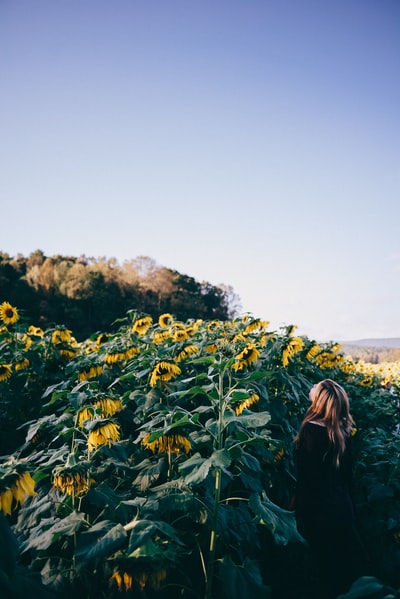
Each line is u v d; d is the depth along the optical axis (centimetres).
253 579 212
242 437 272
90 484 244
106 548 183
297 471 335
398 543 345
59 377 459
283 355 422
